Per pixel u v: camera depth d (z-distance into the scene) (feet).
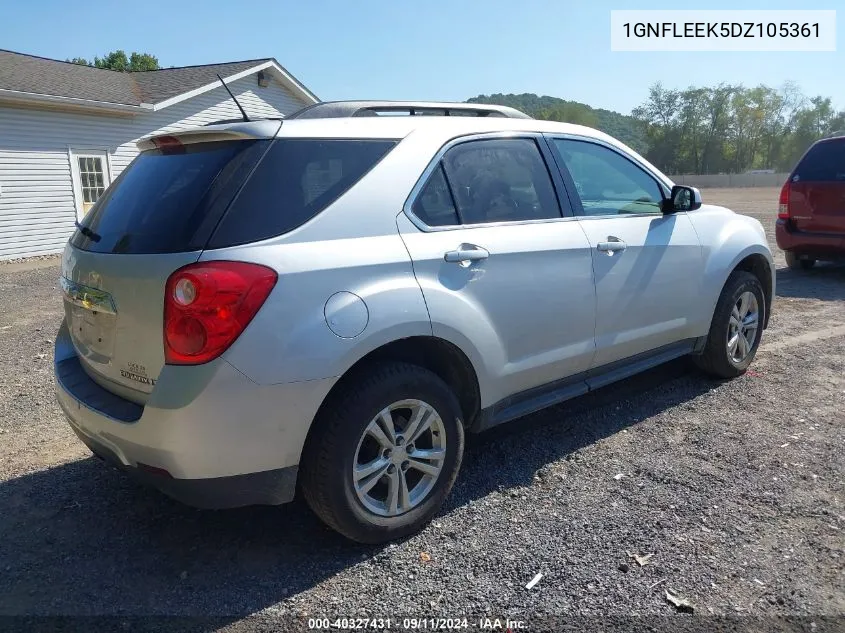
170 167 9.98
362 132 10.37
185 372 8.47
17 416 15.79
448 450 10.68
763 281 17.66
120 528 10.85
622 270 13.25
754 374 17.38
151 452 8.77
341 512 9.55
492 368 11.15
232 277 8.49
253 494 9.11
